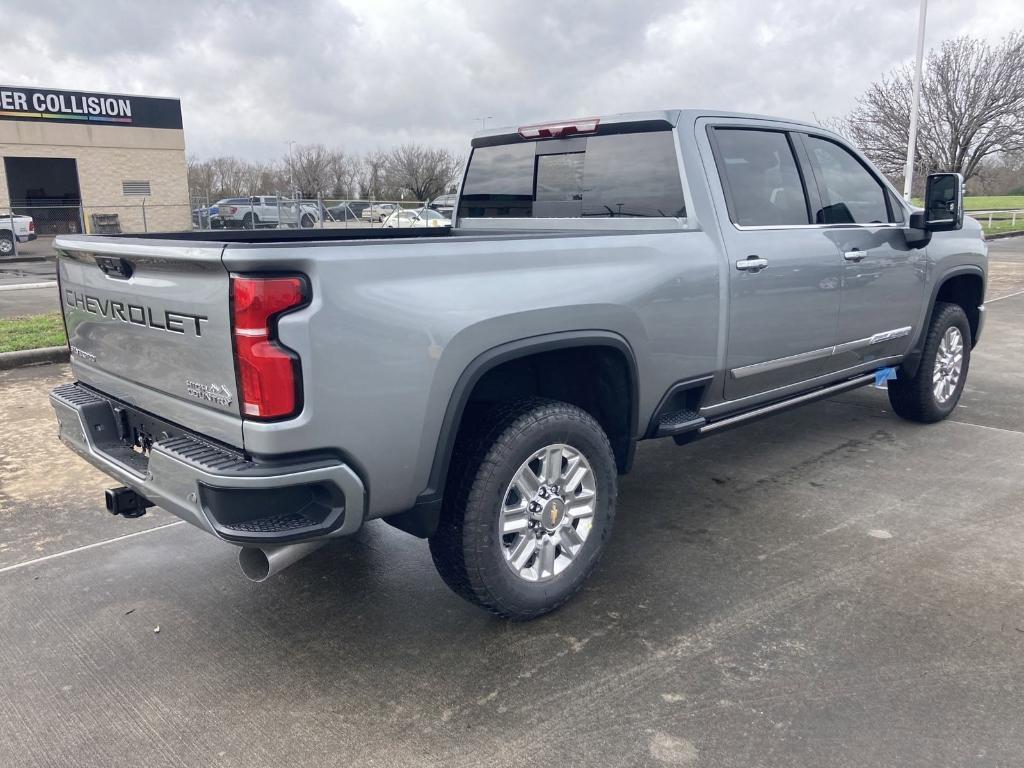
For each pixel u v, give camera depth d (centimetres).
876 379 505
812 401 461
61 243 327
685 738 247
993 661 285
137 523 422
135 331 284
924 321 525
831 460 502
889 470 482
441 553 296
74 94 3228
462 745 247
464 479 288
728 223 379
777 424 585
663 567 362
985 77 3114
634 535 397
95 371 325
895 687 271
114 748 249
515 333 287
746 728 251
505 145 462
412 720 259
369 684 279
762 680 276
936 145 3186
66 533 409
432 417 269
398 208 3194
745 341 389
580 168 420
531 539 309
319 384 240
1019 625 308
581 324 309
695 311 359
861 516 414
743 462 503
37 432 572
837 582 344
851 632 304
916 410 561
